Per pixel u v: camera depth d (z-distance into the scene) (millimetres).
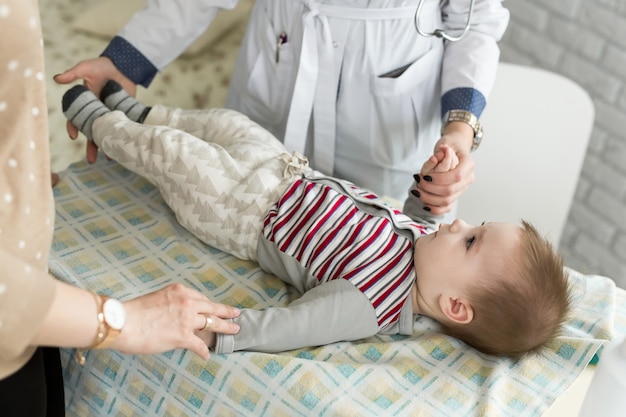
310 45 1354
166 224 1285
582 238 2316
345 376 997
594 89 2168
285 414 962
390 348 1093
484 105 1389
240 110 1549
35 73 704
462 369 1064
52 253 1154
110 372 1053
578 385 1080
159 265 1187
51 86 1970
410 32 1344
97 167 1403
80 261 1150
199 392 1000
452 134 1330
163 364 1018
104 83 1430
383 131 1439
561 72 2270
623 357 816
